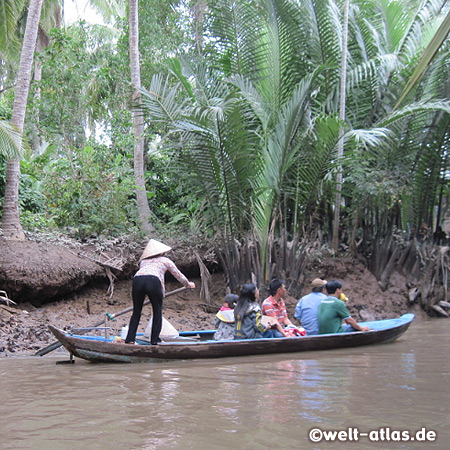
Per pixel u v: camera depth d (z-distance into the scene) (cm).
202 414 378
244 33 1356
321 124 1135
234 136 1116
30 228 1221
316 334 797
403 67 1392
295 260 1253
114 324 1021
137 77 1438
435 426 339
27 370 621
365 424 345
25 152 1177
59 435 335
